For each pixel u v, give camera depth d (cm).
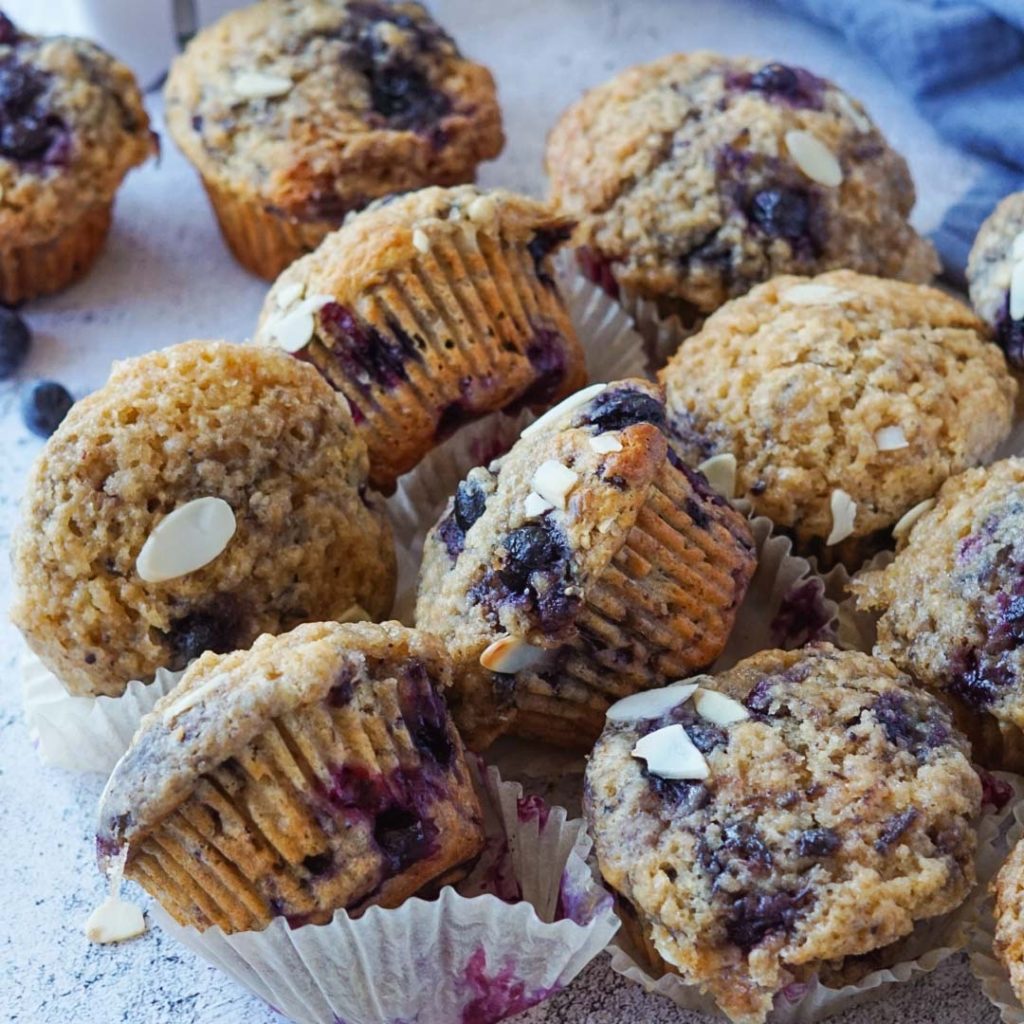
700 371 54
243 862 46
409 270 53
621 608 49
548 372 54
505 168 65
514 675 49
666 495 49
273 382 50
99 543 49
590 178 58
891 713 48
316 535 51
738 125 57
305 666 46
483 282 53
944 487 52
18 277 61
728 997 46
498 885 49
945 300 55
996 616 49
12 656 54
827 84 59
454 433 54
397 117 60
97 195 61
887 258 57
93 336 61
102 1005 49
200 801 46
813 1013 48
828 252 57
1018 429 55
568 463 49
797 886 46
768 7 70
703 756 47
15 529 50
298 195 59
